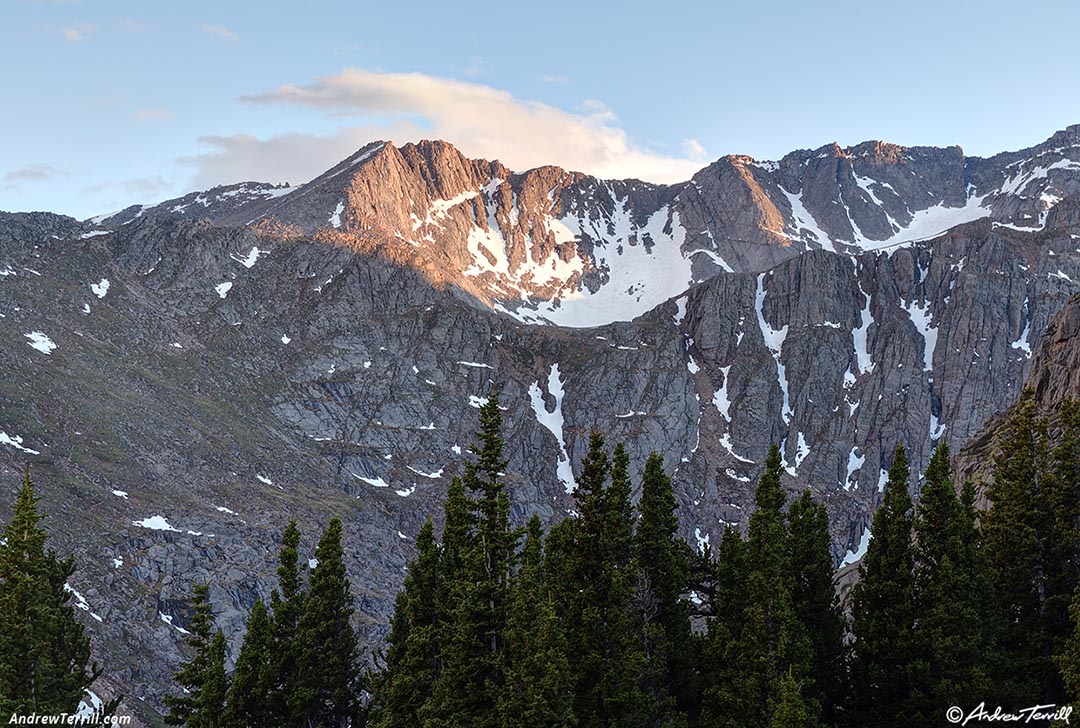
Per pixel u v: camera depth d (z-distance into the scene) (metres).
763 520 55.72
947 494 55.84
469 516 60.22
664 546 59.03
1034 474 57.75
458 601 55.28
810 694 54.50
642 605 56.19
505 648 52.56
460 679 52.09
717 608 57.41
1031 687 52.31
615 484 58.34
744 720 50.38
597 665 51.94
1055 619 54.66
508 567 55.62
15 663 59.12
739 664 51.19
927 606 54.25
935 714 51.56
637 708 51.03
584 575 56.38
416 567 60.19
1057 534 55.44
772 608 51.50
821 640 56.19
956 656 52.25
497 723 50.44
